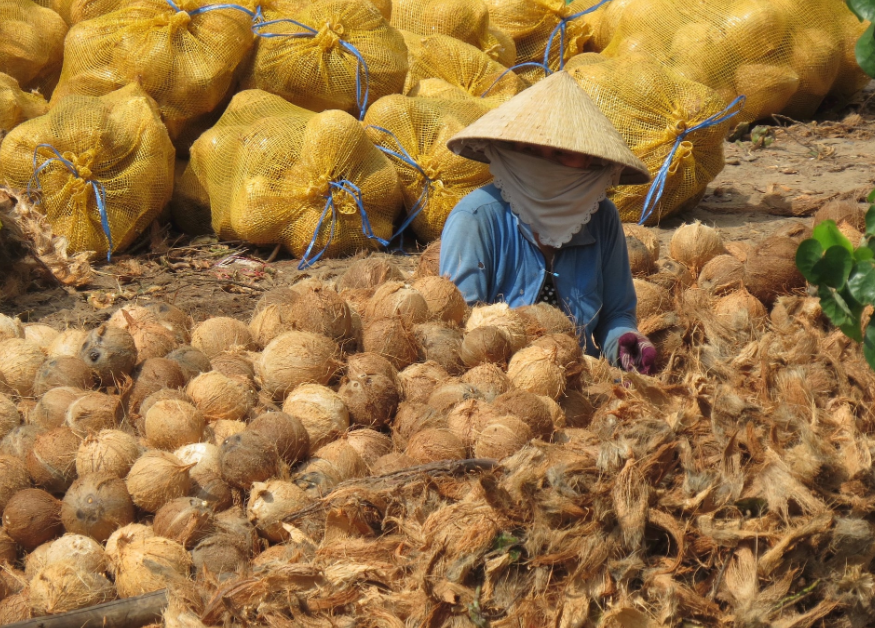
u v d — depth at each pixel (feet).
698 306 21.62
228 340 19.10
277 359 16.81
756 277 23.17
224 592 11.83
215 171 35.17
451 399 15.94
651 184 36.35
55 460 14.52
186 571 12.86
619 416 14.74
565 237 20.90
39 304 29.94
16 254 30.45
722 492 12.84
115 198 33.40
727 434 13.53
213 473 14.38
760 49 47.09
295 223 33.60
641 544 12.22
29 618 12.17
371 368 16.66
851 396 16.30
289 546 13.12
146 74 35.06
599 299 21.95
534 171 20.43
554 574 12.06
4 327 20.20
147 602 12.14
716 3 47.01
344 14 36.60
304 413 15.61
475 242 20.99
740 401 13.82
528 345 18.20
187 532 13.19
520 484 12.28
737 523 12.60
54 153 32.35
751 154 47.91
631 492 12.28
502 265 21.44
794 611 12.37
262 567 12.10
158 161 34.12
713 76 47.09
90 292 31.04
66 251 31.81
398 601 11.89
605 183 20.61
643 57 37.76
